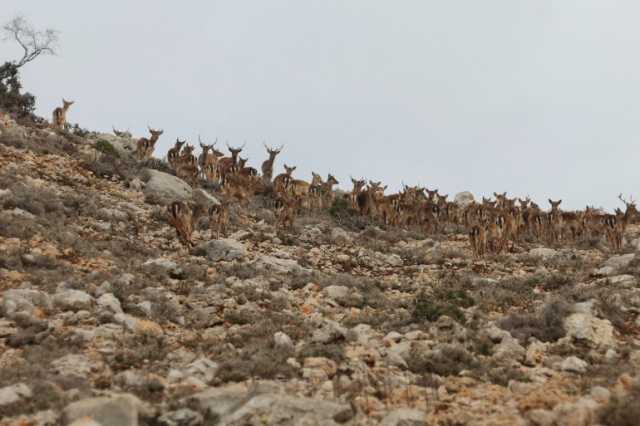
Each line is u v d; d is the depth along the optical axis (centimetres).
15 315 4547
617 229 10344
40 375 3681
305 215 12162
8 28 15688
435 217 12281
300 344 4572
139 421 3142
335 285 6500
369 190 13412
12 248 6166
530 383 3931
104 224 8212
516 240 11562
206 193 11244
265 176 14612
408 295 6606
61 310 4878
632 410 3061
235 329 4872
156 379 3709
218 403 3347
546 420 3078
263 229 9906
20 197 7994
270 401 3222
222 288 5888
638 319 5328
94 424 2747
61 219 7788
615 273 7200
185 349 4406
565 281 6906
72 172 10456
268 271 7069
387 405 3500
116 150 13162
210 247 7712
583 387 3794
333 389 3691
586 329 4794
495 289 6581
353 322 5331
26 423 3048
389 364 4228
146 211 9531
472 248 9975
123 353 4116
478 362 4325
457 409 3428
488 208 12706
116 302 5000
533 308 5731
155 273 6288
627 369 4106
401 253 9481
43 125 13812
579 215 12319
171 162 13625
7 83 14738
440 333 4953
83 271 6069
